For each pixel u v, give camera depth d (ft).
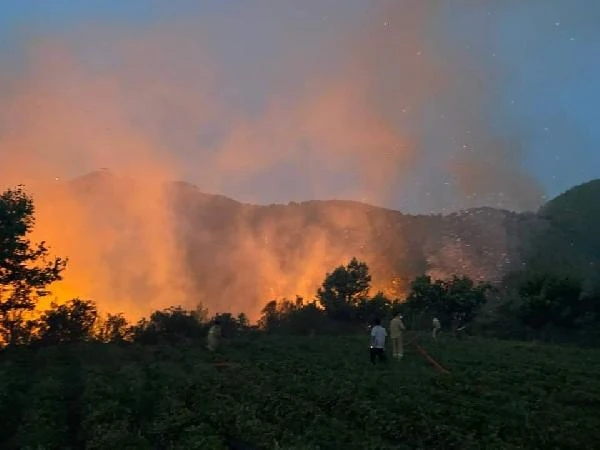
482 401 60.75
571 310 179.63
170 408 54.54
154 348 114.52
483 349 120.16
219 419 50.62
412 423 48.49
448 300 194.90
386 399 58.54
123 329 132.36
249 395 61.05
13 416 56.08
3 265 100.53
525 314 180.55
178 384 67.21
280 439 45.65
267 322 183.32
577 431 48.78
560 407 59.00
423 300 199.82
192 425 48.85
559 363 98.89
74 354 98.73
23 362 91.45
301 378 72.84
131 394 63.46
